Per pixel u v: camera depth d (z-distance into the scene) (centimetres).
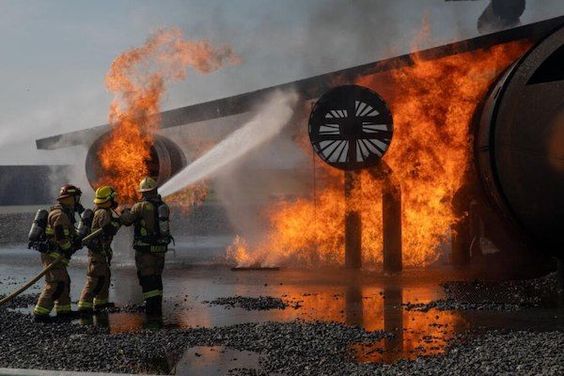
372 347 646
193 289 1070
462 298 928
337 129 1291
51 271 849
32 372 543
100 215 904
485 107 1070
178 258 1614
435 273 1216
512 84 958
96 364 603
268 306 888
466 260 1323
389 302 912
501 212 1084
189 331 733
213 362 602
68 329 778
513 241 1331
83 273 1345
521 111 931
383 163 1237
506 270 1252
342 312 841
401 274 1208
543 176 911
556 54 948
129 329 770
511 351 595
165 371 575
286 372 561
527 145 920
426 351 624
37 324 816
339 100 1238
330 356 611
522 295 955
